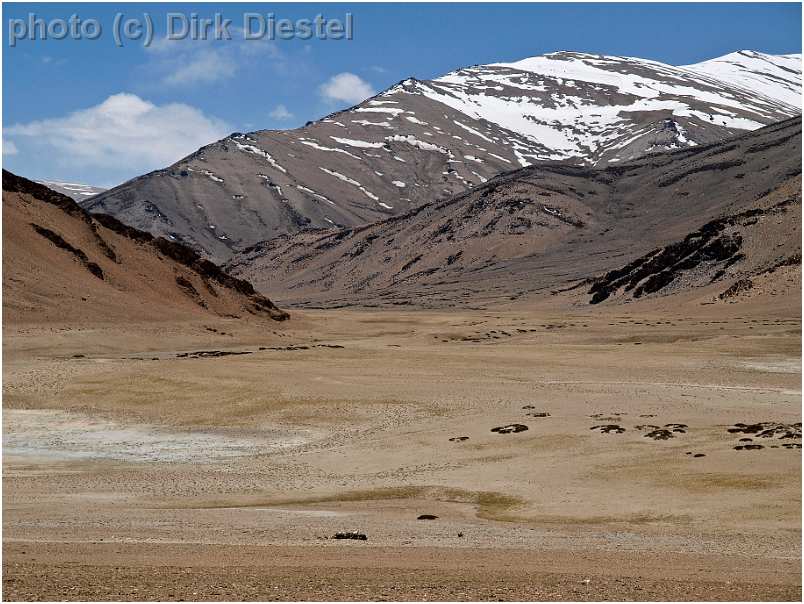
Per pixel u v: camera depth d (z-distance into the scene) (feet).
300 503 121.80
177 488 133.59
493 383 227.40
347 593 60.08
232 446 168.86
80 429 184.24
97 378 226.99
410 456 152.97
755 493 110.93
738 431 150.82
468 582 65.21
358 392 211.61
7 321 303.68
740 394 205.87
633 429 158.71
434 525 102.27
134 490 131.85
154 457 159.94
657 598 59.72
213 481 139.13
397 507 117.19
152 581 63.31
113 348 296.71
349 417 188.96
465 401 200.23
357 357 286.87
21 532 94.58
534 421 172.76
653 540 91.20
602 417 172.24
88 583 61.93
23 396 210.59
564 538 92.58
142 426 186.50
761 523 98.27
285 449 165.27
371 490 130.21
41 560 73.41
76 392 214.28
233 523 103.09
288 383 221.66
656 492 115.75
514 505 116.16
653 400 196.95
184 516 108.88
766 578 68.80
